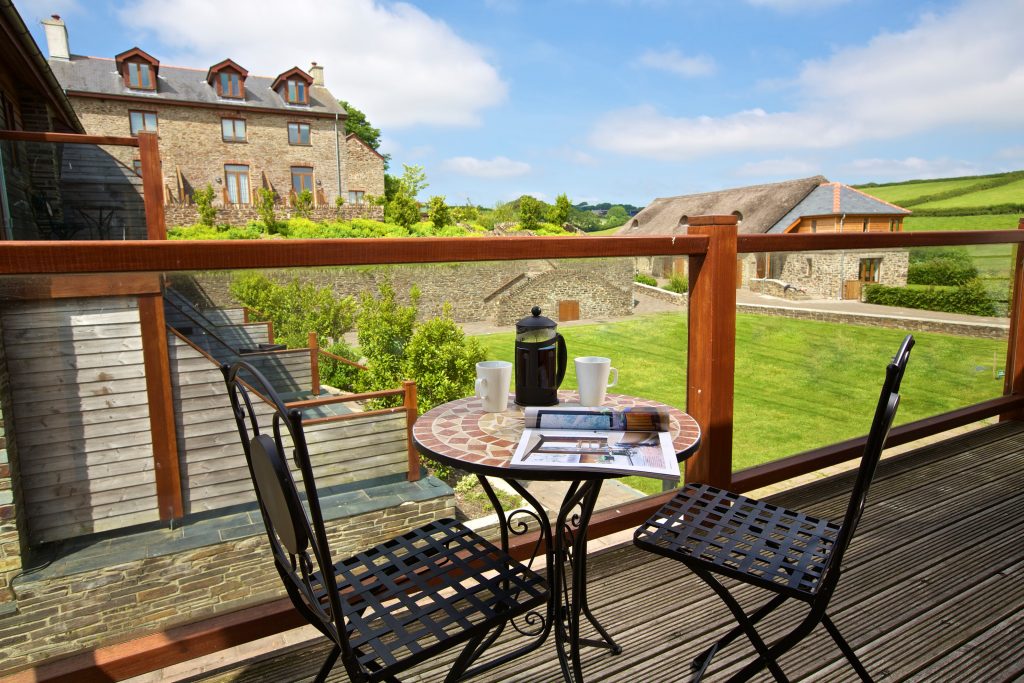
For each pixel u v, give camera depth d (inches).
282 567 44.3
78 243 54.6
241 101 1176.8
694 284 92.4
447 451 51.6
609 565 85.7
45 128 336.2
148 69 1117.1
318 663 66.1
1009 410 143.1
